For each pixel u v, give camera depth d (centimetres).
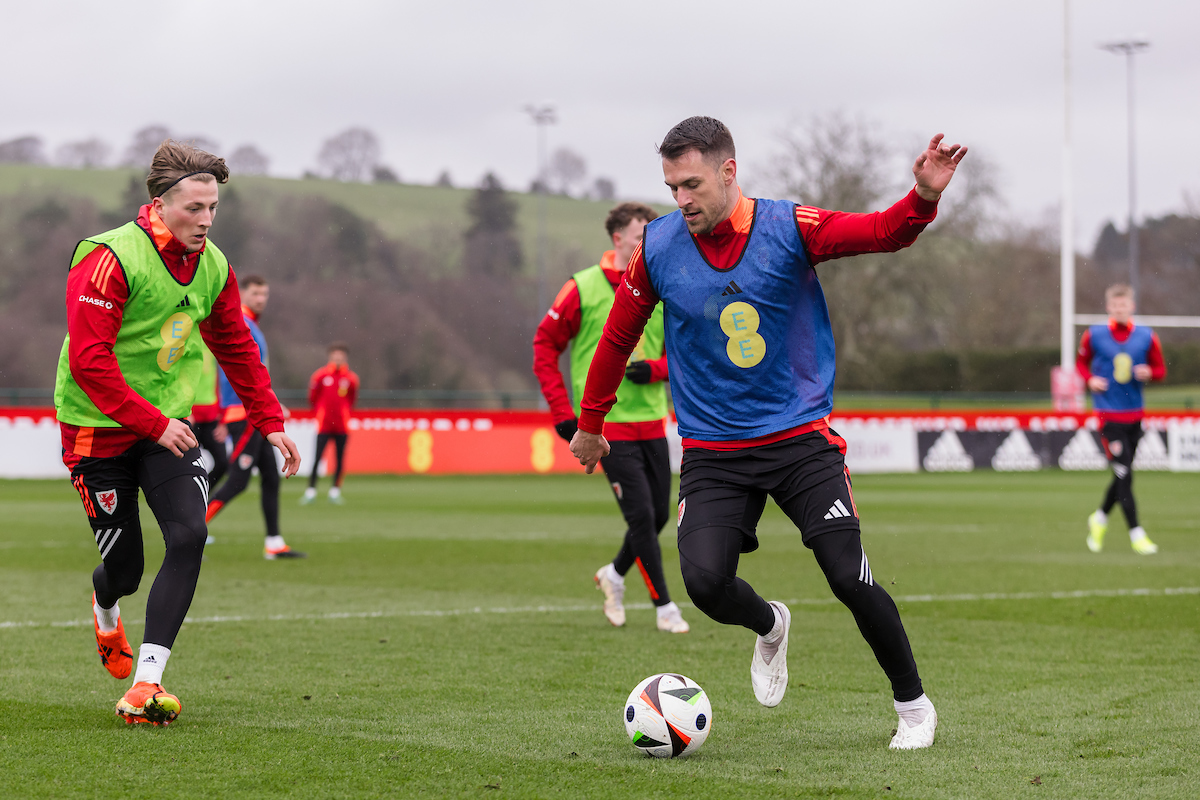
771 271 1025
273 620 1809
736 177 1027
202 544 1142
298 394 8838
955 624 1794
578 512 4244
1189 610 1941
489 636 1675
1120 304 2942
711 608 1066
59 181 13662
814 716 1179
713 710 1207
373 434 6775
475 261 14225
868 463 7244
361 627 1747
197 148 1134
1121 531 3534
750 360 1041
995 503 4684
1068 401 8038
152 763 969
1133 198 12281
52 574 2375
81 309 1075
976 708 1205
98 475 1155
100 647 1252
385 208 14712
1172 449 7556
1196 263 14112
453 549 2955
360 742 1048
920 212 941
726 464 1064
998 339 13088
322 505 4591
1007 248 13262
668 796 882
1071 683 1339
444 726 1116
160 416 1088
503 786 908
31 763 966
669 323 1083
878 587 1031
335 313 13200
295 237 13688
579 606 1997
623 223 1789
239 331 1216
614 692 1289
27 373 11788
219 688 1298
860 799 875
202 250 1157
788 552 2939
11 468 6100
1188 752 1018
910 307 11650
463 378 13262
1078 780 926
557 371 1808
